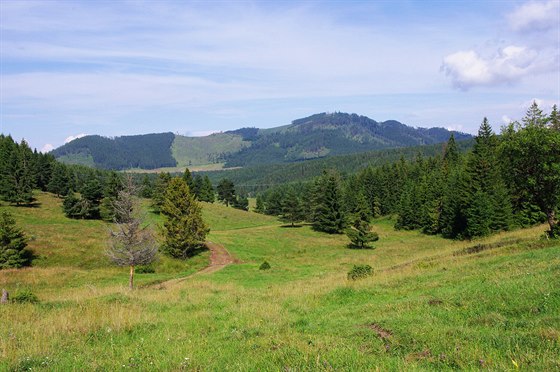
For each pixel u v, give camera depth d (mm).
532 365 6422
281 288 24625
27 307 17094
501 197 59406
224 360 8844
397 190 115625
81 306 17109
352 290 19156
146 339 11781
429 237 78938
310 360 7918
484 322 10094
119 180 80438
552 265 15406
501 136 30453
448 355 7727
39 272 40656
